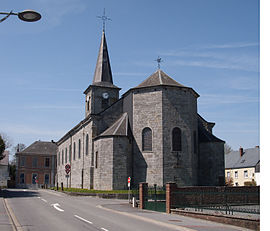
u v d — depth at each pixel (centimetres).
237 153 6444
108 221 1470
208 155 3497
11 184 7150
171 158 3212
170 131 3262
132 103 3503
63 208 2061
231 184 6062
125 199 2955
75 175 4638
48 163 7550
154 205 2098
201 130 3722
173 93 3353
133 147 3378
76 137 4750
